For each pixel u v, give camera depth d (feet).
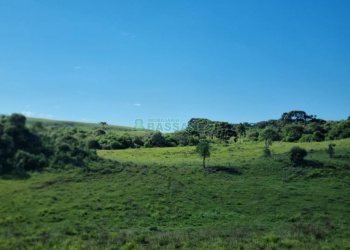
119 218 184.24
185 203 213.46
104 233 133.49
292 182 269.23
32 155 254.88
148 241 122.93
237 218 191.42
